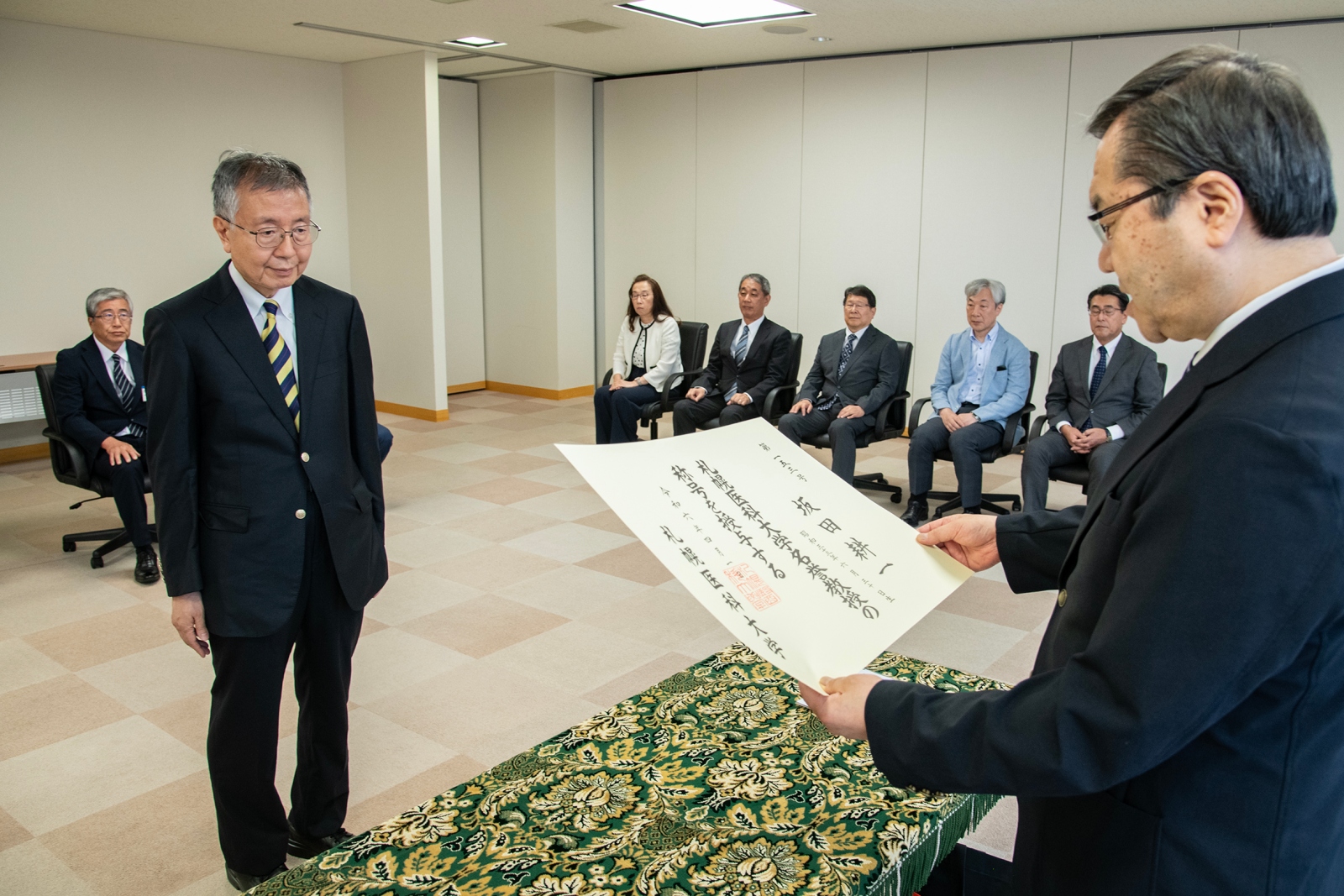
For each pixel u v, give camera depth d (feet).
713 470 4.03
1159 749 2.37
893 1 16.94
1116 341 15.30
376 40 21.26
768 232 24.35
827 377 18.11
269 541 6.06
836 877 4.30
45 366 13.99
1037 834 3.12
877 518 3.98
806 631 3.31
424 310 24.17
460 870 4.42
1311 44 17.63
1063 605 2.95
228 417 5.97
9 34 18.80
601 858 4.48
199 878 6.95
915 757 2.80
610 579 13.30
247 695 6.15
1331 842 2.61
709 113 24.81
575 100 26.48
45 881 6.90
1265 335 2.43
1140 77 2.61
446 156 27.20
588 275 27.86
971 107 20.97
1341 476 2.21
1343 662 2.44
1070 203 20.16
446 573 13.55
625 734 5.74
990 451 16.38
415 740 8.89
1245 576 2.24
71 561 14.15
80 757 8.64
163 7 17.83
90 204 20.31
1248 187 2.39
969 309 16.46
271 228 5.68
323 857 4.56
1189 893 2.60
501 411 26.16
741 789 5.10
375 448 6.76
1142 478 2.62
